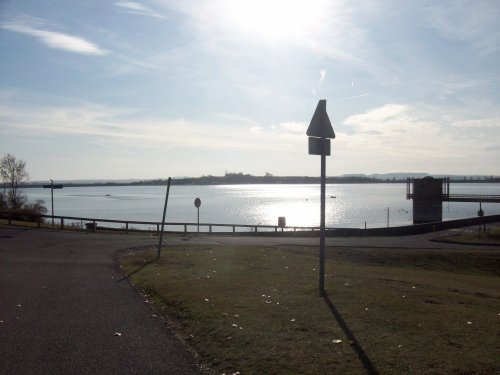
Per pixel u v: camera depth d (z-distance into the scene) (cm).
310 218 8956
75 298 1032
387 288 1166
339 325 757
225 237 3325
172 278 1259
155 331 767
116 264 1612
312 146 1007
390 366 573
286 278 1266
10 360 627
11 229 3184
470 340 685
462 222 4878
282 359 605
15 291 1112
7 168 6012
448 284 1530
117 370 591
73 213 10038
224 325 761
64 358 635
